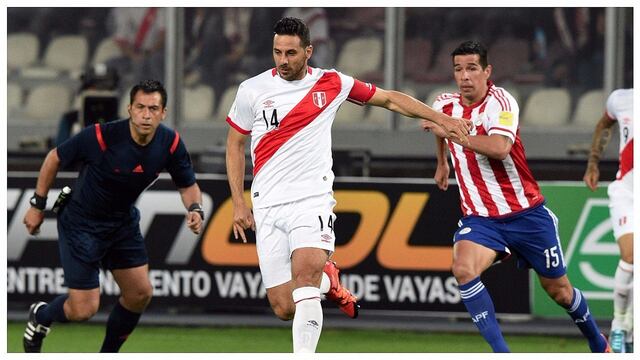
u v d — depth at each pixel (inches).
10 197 1283.2
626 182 1099.3
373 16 1668.3
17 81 1737.2
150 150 979.3
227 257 1279.5
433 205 1258.6
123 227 1012.5
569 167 1477.6
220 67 1699.1
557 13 1640.0
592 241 1240.8
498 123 941.2
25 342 1054.4
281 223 916.6
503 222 967.6
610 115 1123.9
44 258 1284.4
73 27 1729.8
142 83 947.3
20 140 1675.7
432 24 1662.2
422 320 1331.2
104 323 1333.7
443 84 1662.2
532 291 1249.4
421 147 1633.9
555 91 1643.7
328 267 993.5
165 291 1286.9
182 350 1176.2
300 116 905.5
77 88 1728.6
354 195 1267.2
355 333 1291.8
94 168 981.8
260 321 1327.5
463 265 949.2
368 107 1665.8
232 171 932.6
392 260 1262.3
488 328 943.0
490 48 1656.0
